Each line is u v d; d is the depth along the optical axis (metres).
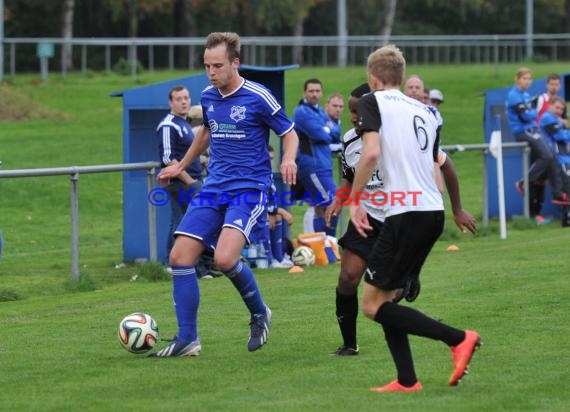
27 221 48.84
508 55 130.12
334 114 36.97
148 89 35.91
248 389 17.27
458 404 15.92
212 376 18.38
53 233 45.84
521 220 44.62
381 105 16.70
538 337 21.34
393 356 17.02
